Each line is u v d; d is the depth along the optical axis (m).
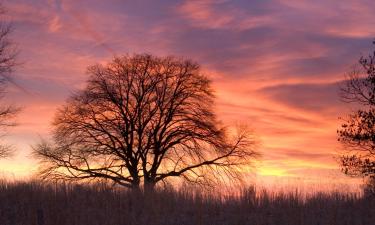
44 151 44.34
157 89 46.25
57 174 43.53
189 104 47.47
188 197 21.83
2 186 22.28
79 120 45.41
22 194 21.08
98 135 45.12
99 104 45.75
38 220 18.56
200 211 19.53
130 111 45.47
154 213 19.77
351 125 21.52
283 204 20.78
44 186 22.64
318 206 20.45
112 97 45.28
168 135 45.75
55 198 20.70
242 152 45.62
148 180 44.34
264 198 21.31
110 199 21.03
